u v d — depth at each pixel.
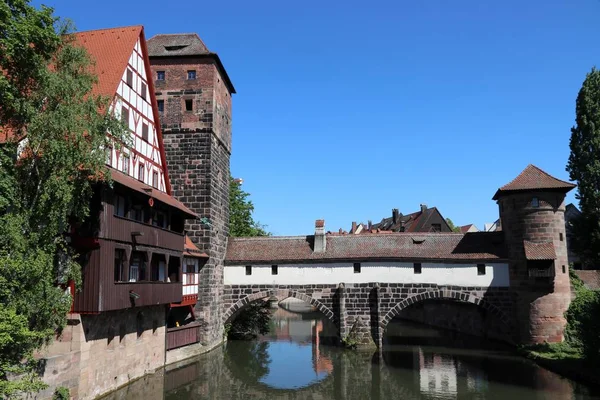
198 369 32.34
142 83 29.39
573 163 46.72
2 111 18.83
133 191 25.08
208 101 39.19
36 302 18.11
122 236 24.11
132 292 24.80
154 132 30.97
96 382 23.33
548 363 30.94
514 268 37.47
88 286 22.02
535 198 36.84
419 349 39.84
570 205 57.16
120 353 25.97
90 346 22.78
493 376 29.61
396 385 28.52
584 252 47.53
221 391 27.12
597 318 26.83
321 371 32.41
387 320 39.38
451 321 52.53
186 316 37.16
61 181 18.58
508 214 38.09
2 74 17.77
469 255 39.03
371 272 40.06
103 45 28.09
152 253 27.75
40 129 18.31
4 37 17.20
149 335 29.86
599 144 44.25
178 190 38.50
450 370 31.89
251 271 41.34
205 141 38.78
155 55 39.62
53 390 19.97
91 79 20.31
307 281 40.69
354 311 39.91
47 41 18.66
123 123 20.70
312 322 64.25
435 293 39.06
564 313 35.47
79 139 18.86
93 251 22.25
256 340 45.50
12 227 16.94
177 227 32.91
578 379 27.16
